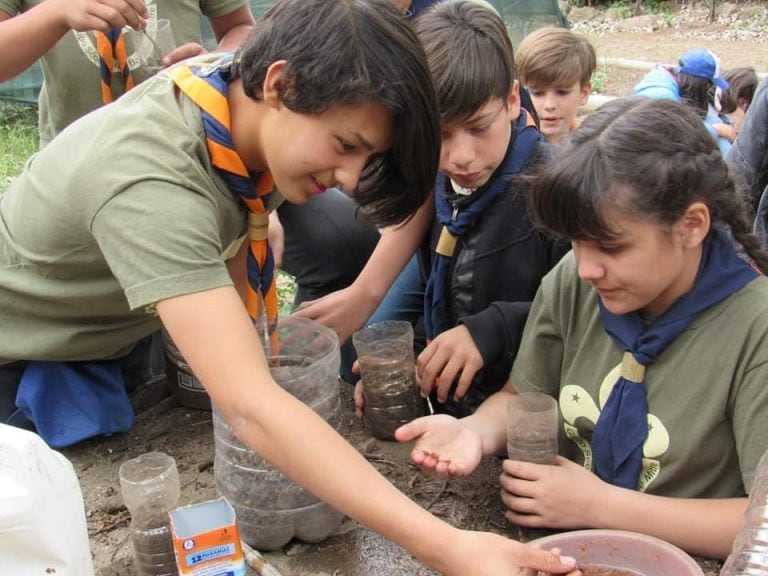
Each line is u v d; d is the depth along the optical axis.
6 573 1.28
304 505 1.63
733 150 3.14
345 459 1.32
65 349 1.92
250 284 1.78
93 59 2.42
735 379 1.56
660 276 1.52
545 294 1.86
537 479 1.66
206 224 1.47
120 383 2.09
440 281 2.23
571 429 1.82
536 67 3.63
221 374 1.37
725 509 1.58
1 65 2.04
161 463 1.63
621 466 1.69
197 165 1.53
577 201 1.48
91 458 2.03
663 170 1.46
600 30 12.12
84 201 1.54
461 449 1.71
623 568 1.48
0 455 1.26
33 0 2.34
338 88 1.35
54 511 1.29
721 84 4.70
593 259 1.53
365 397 2.04
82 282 1.82
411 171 1.49
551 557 1.31
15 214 1.82
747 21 11.65
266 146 1.49
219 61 1.65
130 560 1.69
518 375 1.90
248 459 1.59
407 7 2.60
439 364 2.01
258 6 5.43
